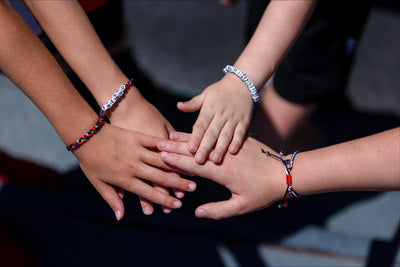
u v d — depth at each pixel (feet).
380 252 5.00
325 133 5.40
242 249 5.07
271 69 4.36
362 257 5.01
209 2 5.92
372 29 5.87
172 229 5.11
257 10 4.76
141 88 5.00
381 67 5.73
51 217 5.13
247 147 4.33
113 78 4.29
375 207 5.23
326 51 4.68
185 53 5.69
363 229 5.16
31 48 4.04
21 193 5.15
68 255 5.05
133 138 4.26
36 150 5.33
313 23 4.58
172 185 4.27
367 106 5.56
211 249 5.07
